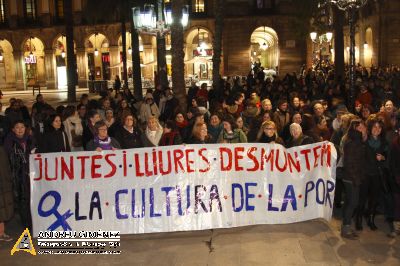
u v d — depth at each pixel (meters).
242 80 30.19
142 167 8.10
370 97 15.30
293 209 8.30
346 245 7.47
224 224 8.13
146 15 19.62
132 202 8.06
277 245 7.50
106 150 8.11
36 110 14.20
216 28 19.88
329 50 42.97
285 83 22.44
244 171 8.23
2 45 50.88
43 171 8.03
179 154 8.15
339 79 20.95
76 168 8.06
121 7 28.17
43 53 50.62
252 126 10.56
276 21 38.72
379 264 6.76
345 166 7.70
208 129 9.77
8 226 8.89
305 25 27.58
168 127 9.48
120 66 44.81
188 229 8.08
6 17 48.12
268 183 8.27
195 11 41.44
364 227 8.28
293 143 8.85
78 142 10.86
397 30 35.97
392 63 36.25
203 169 8.16
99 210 8.04
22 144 8.66
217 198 8.16
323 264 6.78
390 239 7.71
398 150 7.74
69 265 7.00
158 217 8.06
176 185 8.12
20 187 8.59
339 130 9.37
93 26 45.41
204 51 41.59
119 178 8.08
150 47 44.19
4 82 50.56
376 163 8.05
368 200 8.20
